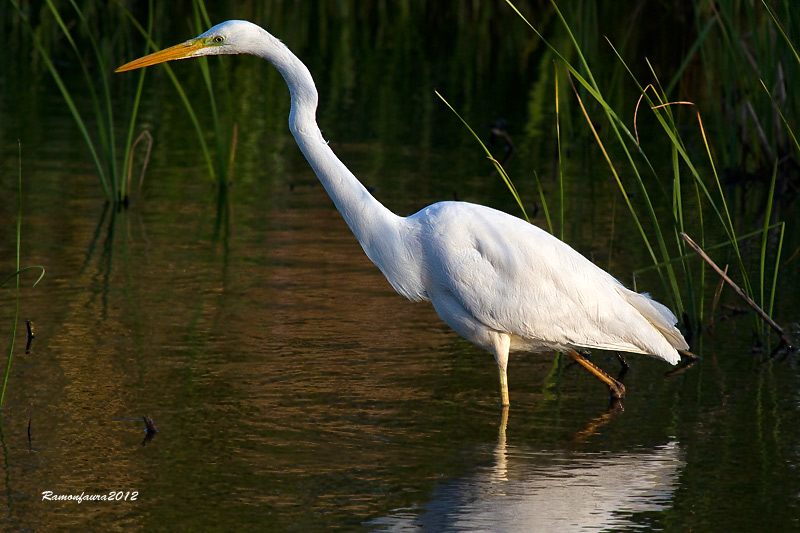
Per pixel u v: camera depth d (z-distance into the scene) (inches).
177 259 533.6
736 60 687.7
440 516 278.8
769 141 705.0
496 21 1317.7
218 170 704.4
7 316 438.6
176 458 313.0
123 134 807.7
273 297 478.9
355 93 973.2
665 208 644.7
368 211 377.7
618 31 1087.6
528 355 426.3
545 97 967.6
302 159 775.1
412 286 377.7
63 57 1090.1
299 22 1286.9
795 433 338.6
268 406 355.9
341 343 423.2
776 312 462.9
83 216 607.8
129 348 406.3
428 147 799.7
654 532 271.1
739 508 285.3
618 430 342.3
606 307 366.0
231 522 273.9
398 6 1422.2
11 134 787.4
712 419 351.9
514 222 366.3
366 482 300.0
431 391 376.2
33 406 347.3
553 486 299.3
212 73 1053.8
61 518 274.4
